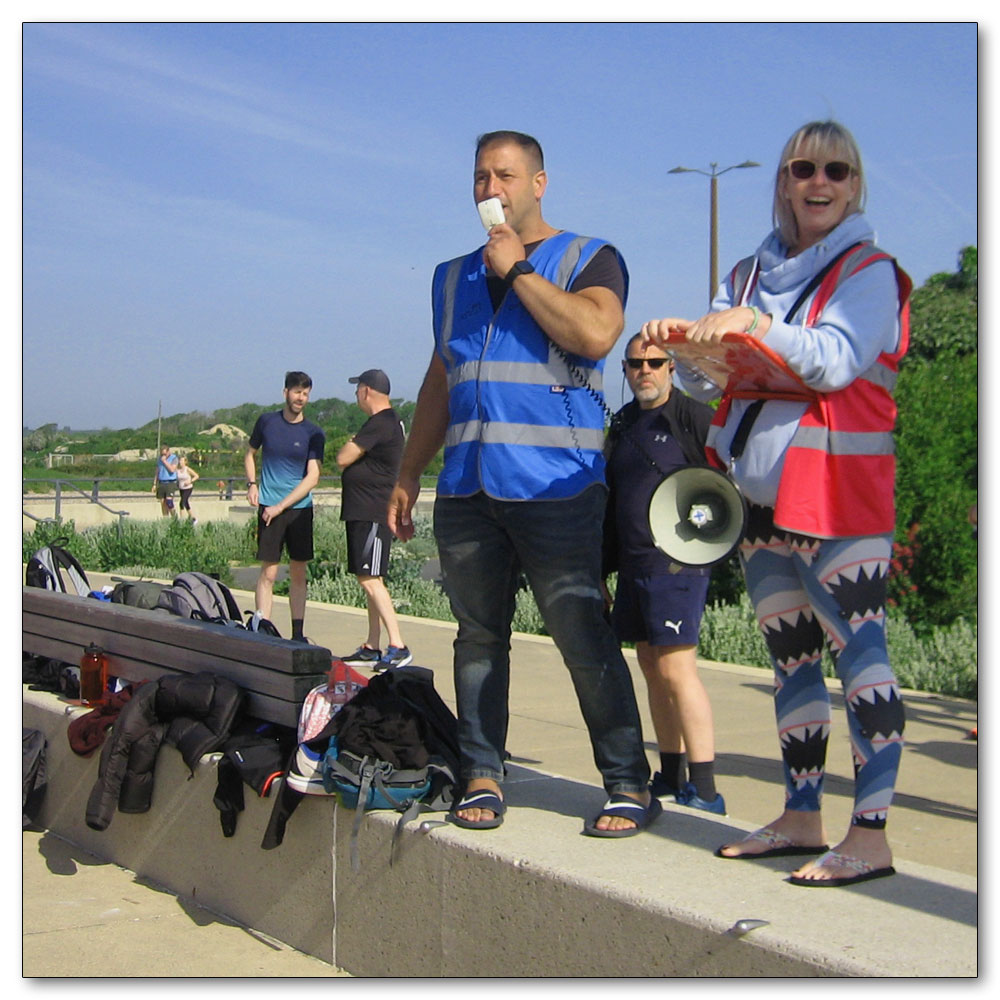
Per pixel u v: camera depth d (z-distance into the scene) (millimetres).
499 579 3934
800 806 3432
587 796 4203
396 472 8430
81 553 18203
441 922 3664
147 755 4906
